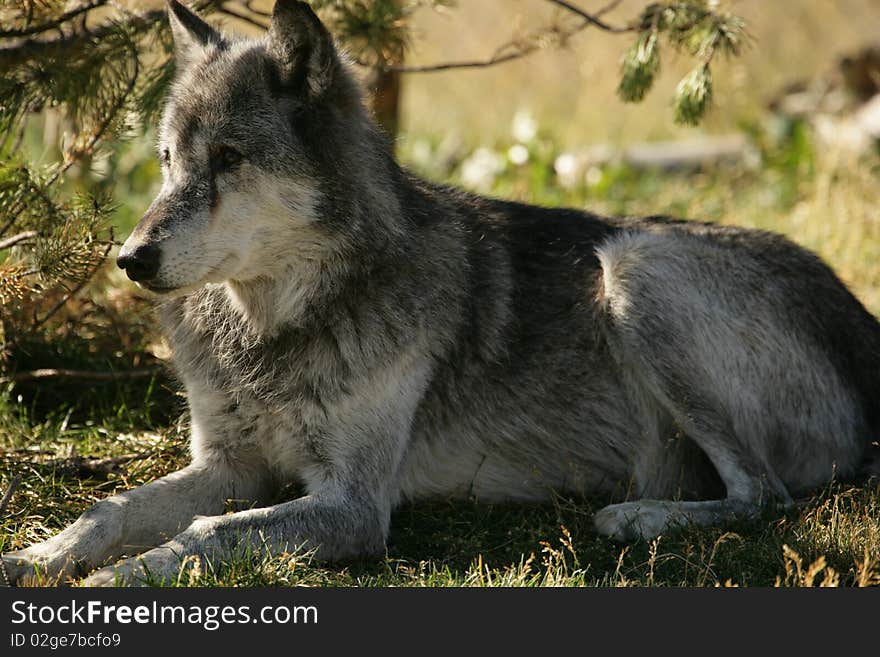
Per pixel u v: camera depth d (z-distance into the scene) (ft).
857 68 66.69
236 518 26.73
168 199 26.96
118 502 27.48
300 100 27.99
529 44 40.45
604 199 59.47
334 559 27.78
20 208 32.35
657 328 31.60
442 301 30.53
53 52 33.37
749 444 32.17
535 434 32.65
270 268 28.35
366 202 28.78
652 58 36.24
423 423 31.37
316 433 29.07
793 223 53.11
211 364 30.01
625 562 28.25
